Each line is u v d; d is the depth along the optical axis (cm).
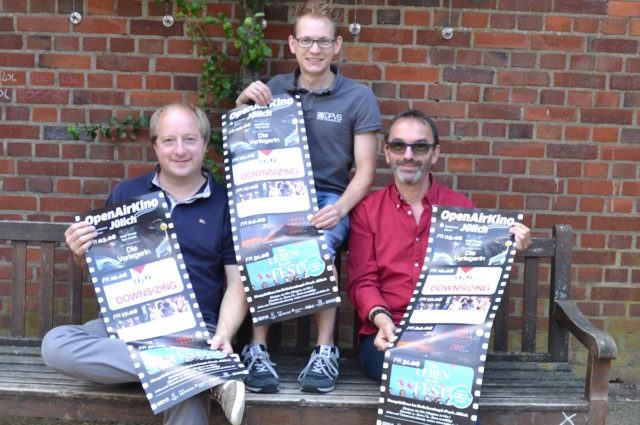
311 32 314
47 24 367
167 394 268
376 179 382
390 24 370
